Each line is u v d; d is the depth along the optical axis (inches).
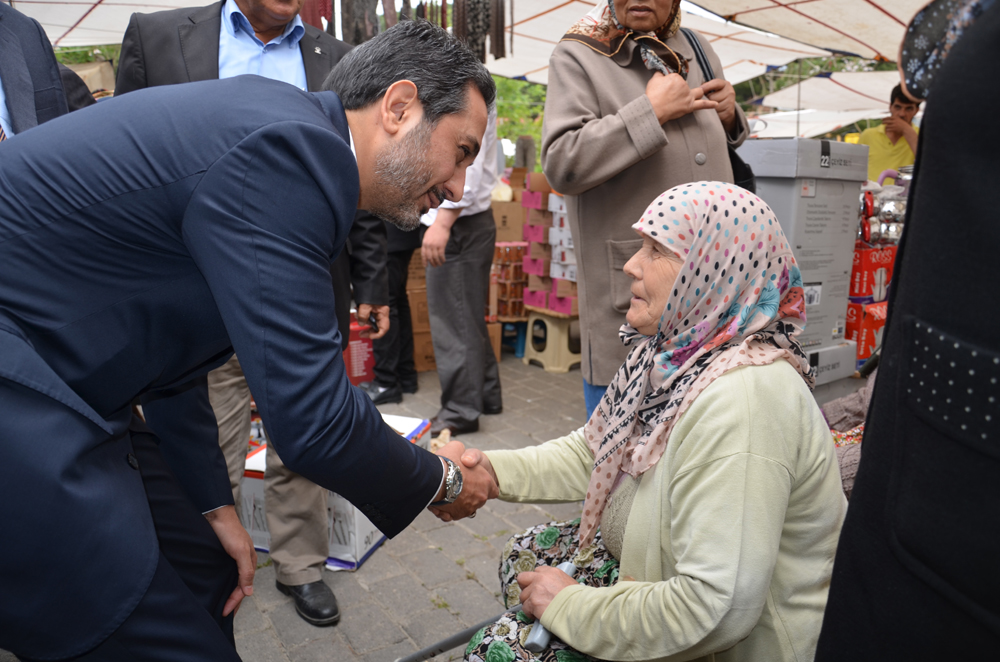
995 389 28.1
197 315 48.1
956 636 30.8
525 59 277.3
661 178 87.8
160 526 57.7
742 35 245.1
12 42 73.8
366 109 50.0
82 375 45.3
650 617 49.7
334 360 45.3
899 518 32.8
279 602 99.0
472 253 157.8
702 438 49.9
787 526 52.6
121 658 45.8
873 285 144.2
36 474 41.7
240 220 41.9
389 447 49.9
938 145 29.8
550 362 221.5
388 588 103.0
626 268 58.9
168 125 43.5
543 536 68.4
